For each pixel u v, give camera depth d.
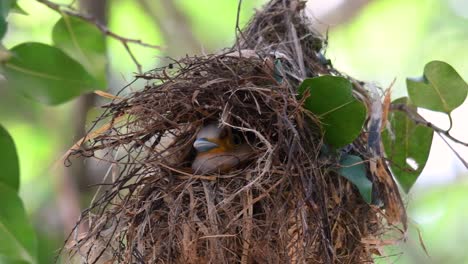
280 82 0.97
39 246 1.33
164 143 1.00
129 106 0.97
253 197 0.94
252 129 0.94
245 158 0.98
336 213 0.95
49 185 1.40
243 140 1.01
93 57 1.11
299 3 1.05
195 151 1.01
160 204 0.96
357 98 0.98
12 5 1.04
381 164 0.98
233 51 0.98
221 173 0.98
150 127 0.97
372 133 0.98
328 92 0.95
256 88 0.95
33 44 1.07
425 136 1.01
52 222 1.36
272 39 1.04
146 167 0.97
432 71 0.99
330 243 0.92
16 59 1.07
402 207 0.97
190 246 0.94
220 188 0.95
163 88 0.97
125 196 0.96
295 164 0.93
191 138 1.00
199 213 0.95
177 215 0.94
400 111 1.02
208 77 0.97
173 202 0.95
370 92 1.01
